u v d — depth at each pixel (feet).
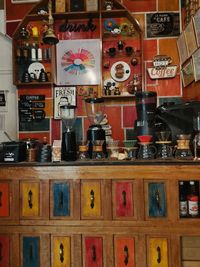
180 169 5.06
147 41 8.05
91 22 8.04
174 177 5.08
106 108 7.98
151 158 5.42
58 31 8.11
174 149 5.57
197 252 4.99
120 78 7.90
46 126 8.06
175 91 7.91
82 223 5.21
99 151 5.71
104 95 7.75
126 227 5.12
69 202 5.26
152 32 8.03
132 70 7.91
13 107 8.20
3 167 5.39
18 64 8.01
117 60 7.97
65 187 5.28
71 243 5.22
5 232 5.34
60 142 5.90
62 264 5.20
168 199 5.08
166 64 7.93
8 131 8.16
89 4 7.75
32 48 7.95
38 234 5.28
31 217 5.31
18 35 7.94
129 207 5.14
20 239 5.31
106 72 7.98
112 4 7.81
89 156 5.77
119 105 7.97
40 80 7.79
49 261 5.24
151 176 5.12
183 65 7.59
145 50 8.04
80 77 8.00
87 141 6.05
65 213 5.25
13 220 5.33
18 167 5.37
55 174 5.30
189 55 6.99
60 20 8.11
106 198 5.18
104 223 5.16
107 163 5.20
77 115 7.97
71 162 5.29
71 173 5.27
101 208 5.19
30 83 7.81
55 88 8.08
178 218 5.04
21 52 7.88
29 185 5.34
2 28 8.32
